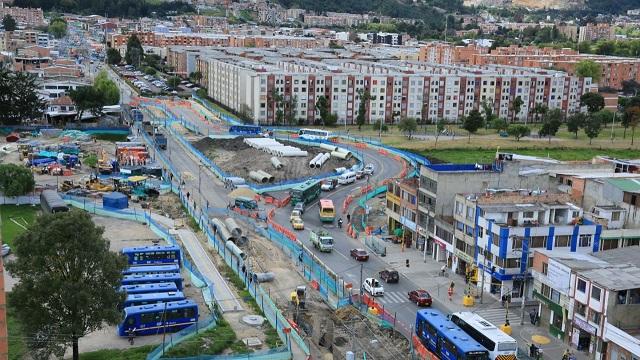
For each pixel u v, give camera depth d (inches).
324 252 5022.1
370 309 3880.4
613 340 3353.8
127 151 7691.9
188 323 3607.3
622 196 4832.7
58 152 7593.5
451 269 4768.7
